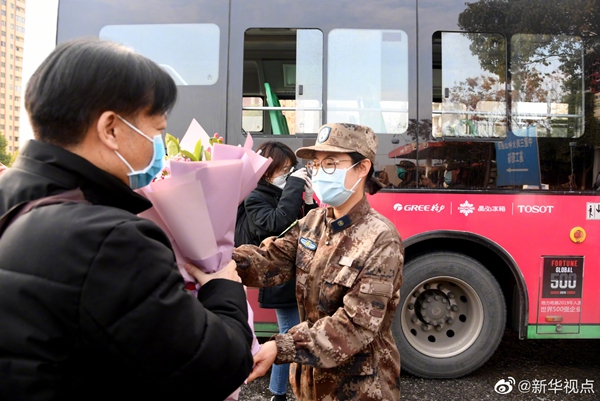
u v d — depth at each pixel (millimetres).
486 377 3502
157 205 1135
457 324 3547
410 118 3381
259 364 1352
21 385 775
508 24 3447
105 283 807
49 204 875
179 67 3389
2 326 794
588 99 3434
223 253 1253
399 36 3420
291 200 2635
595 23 3461
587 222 3355
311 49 3408
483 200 3340
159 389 863
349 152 1680
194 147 1562
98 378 854
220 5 3414
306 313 1708
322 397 1578
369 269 1519
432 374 3414
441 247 3516
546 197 3355
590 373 3598
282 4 3424
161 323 837
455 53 3424
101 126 927
